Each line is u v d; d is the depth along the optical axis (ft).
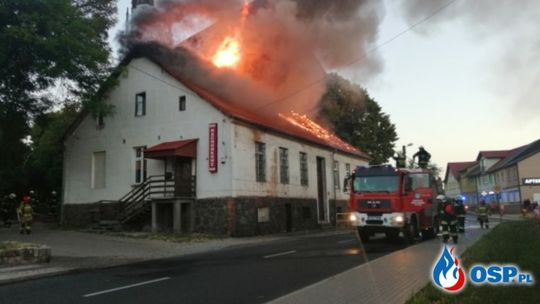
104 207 88.22
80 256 49.34
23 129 87.97
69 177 95.40
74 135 96.37
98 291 29.53
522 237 50.11
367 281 28.89
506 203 197.06
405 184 57.31
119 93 90.74
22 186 118.01
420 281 28.19
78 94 85.30
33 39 68.18
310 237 74.84
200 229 76.38
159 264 43.11
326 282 28.91
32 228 88.89
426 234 64.34
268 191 84.58
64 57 73.72
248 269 37.29
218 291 28.12
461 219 69.97
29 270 38.68
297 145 98.07
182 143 77.87
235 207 74.84
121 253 52.16
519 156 195.21
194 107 80.53
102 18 90.53
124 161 88.07
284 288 28.55
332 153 116.16
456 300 21.79
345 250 49.90
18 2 67.67
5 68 75.31
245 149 79.20
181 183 76.48
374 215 56.49
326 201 109.70
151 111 85.87
